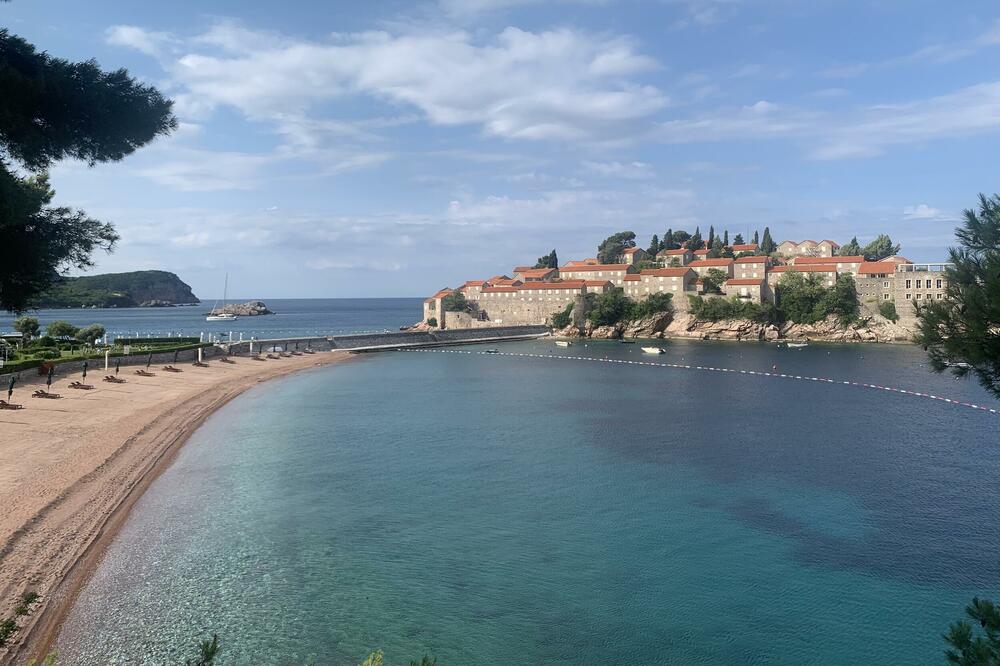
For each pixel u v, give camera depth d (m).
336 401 80.31
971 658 14.26
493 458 52.34
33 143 17.61
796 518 38.69
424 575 31.12
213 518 37.50
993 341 17.23
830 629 26.72
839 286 173.38
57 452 46.31
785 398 83.81
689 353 145.50
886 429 64.06
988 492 43.28
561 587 30.19
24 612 16.78
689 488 44.44
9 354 82.06
